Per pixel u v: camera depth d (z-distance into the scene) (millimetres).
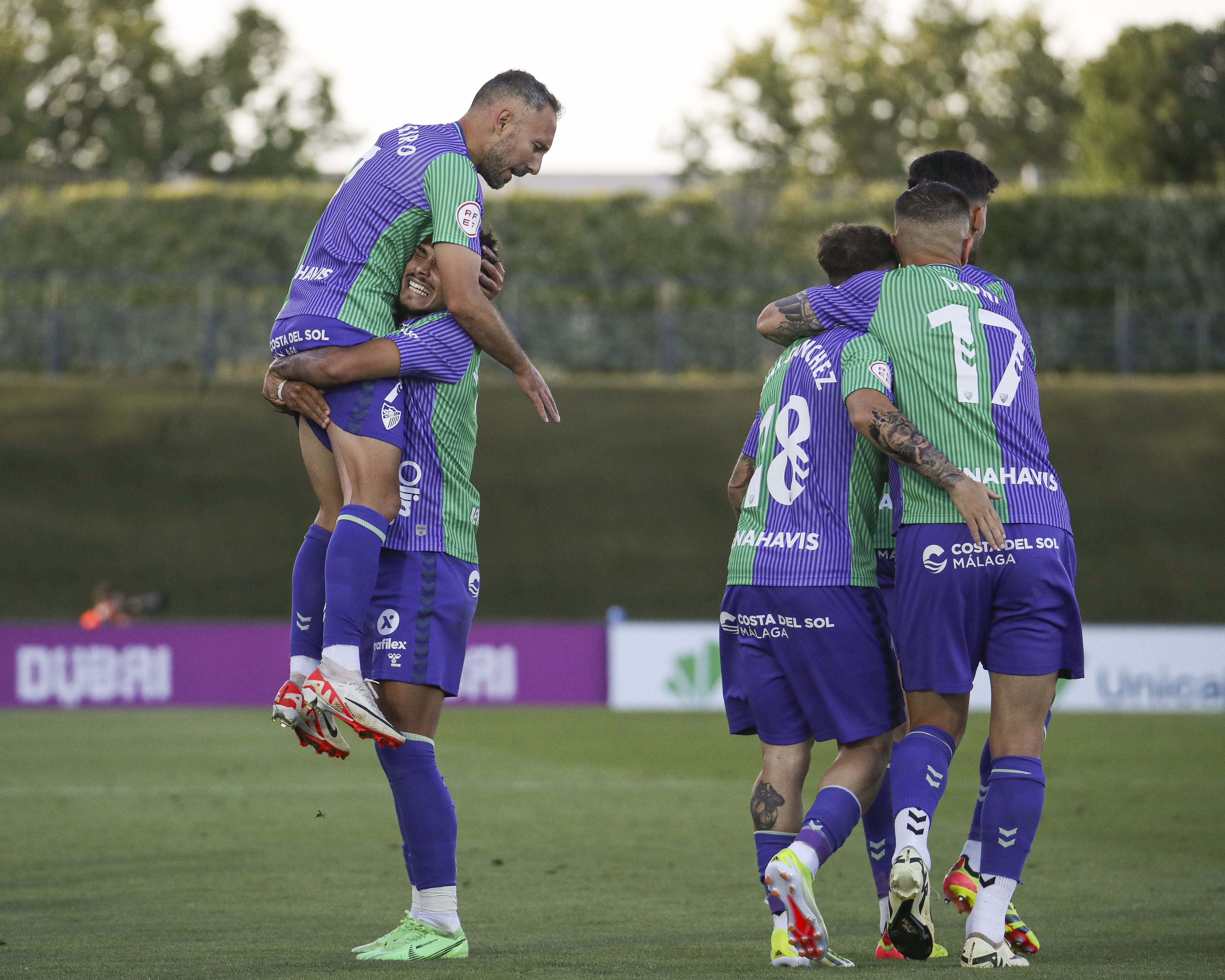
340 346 14406
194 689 62812
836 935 15688
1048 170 172375
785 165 181375
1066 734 48562
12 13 176375
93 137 176000
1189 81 151000
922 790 13492
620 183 135875
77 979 12312
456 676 14820
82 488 94500
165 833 24625
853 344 14492
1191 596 87688
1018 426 14195
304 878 19719
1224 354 112250
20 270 117312
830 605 14305
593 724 53000
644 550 90938
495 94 15141
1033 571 13812
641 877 20047
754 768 37719
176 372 108312
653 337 111250
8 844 23109
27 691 61406
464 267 14492
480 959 13531
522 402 103250
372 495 14273
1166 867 20875
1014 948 13906
